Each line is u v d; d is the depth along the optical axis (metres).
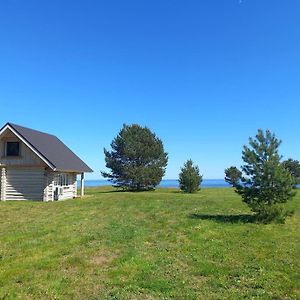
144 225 17.83
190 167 43.44
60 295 8.38
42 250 12.42
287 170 18.94
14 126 33.69
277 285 9.19
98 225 17.73
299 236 15.04
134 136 53.16
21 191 33.72
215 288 8.98
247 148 19.03
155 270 10.28
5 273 9.88
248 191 18.69
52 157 34.38
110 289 8.81
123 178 52.56
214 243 13.70
